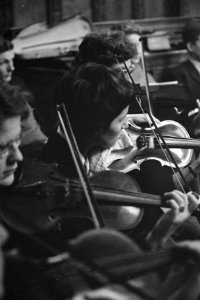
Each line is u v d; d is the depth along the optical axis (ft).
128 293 5.49
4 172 6.28
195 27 13.52
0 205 6.66
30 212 6.72
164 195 7.00
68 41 14.53
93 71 7.34
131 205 7.08
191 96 12.60
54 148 7.70
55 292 6.15
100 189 7.09
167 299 6.08
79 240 5.53
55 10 14.64
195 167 8.55
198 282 6.15
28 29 14.51
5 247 6.15
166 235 6.77
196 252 5.51
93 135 7.52
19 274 6.09
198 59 13.61
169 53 15.37
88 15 15.38
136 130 8.84
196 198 7.06
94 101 7.28
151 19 15.66
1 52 11.44
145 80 11.09
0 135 6.00
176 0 15.96
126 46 8.95
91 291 5.59
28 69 14.06
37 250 6.41
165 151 8.63
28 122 9.17
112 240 5.64
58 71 14.01
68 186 6.99
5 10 14.28
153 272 5.75
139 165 8.43
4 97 5.90
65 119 7.45
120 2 15.58
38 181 7.09
